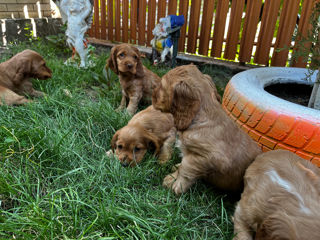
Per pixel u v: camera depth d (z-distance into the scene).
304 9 1.20
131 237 0.42
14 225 0.41
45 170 0.55
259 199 0.41
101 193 0.52
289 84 0.85
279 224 0.34
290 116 0.55
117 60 0.90
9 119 0.68
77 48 1.16
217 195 0.58
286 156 0.46
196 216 0.51
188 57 1.48
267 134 0.59
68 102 0.81
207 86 0.53
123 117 0.79
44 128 0.65
